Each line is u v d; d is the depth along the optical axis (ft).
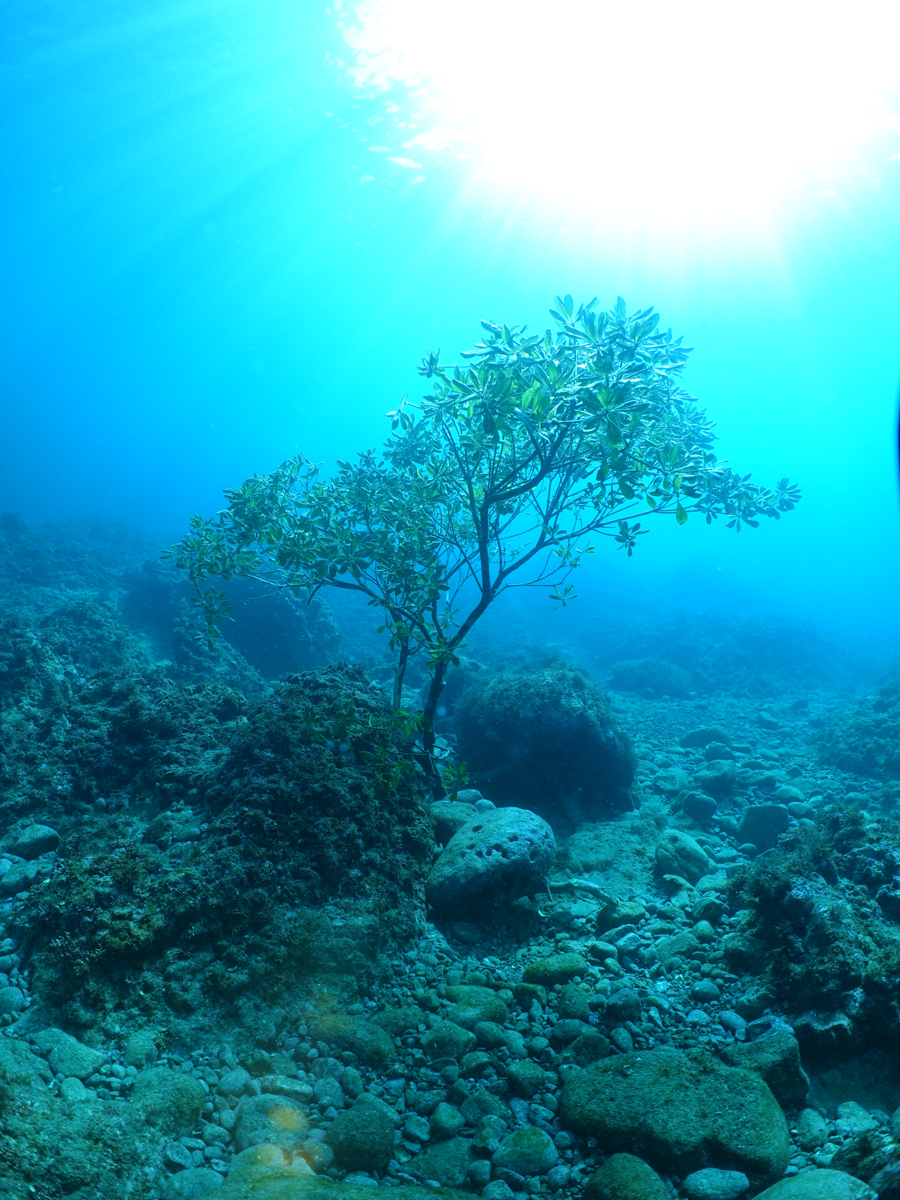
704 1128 4.66
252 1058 5.32
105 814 7.64
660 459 7.69
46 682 9.63
